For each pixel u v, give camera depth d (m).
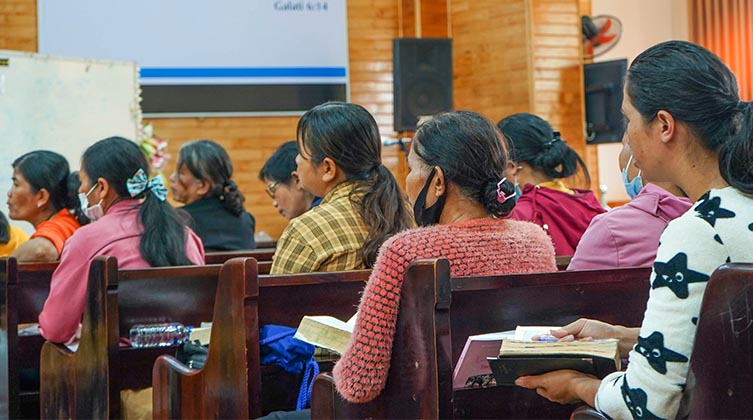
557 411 2.58
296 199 4.84
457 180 2.56
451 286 2.35
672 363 1.81
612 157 11.84
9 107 7.18
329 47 10.52
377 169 3.42
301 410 2.79
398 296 2.27
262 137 10.48
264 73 10.35
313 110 3.45
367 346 2.25
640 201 3.08
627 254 3.04
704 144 1.98
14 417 3.63
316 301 3.01
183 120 10.21
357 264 3.27
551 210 3.92
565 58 10.58
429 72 9.51
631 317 2.65
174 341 3.31
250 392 2.70
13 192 4.62
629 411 1.86
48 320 3.65
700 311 1.74
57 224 4.56
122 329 3.34
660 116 1.99
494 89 10.73
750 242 1.81
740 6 11.88
